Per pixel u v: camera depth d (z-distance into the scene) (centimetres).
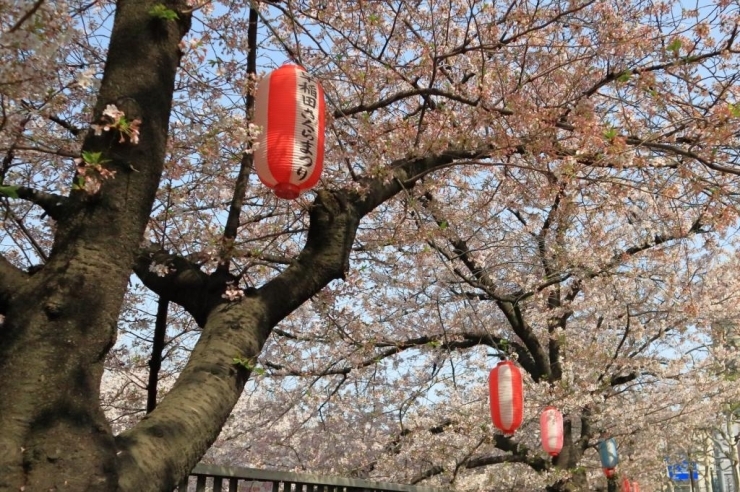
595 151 493
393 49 670
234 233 411
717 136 480
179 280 358
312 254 367
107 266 247
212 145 444
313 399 955
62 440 212
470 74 608
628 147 465
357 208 411
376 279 873
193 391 275
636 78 538
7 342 228
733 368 1227
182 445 249
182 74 523
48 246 598
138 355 755
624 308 1059
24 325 229
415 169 492
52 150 340
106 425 230
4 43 248
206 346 306
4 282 241
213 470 375
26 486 200
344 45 643
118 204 258
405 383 1059
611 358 1038
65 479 205
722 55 519
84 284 239
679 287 993
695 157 476
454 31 633
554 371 1018
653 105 559
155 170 276
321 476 457
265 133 351
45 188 520
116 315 247
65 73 457
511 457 1024
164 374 751
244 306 332
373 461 1006
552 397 942
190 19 320
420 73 601
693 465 2094
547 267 902
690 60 508
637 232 949
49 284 238
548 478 961
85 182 251
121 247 254
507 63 598
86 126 491
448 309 1009
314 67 619
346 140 545
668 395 1145
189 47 376
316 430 1016
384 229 759
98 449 218
